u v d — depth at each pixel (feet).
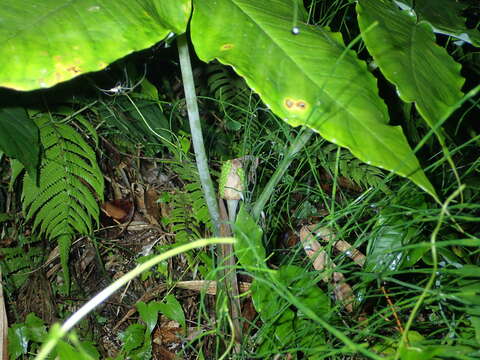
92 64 0.98
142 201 2.73
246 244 1.72
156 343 2.35
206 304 2.43
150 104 2.58
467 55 2.53
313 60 1.20
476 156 2.67
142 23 1.07
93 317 2.39
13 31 0.96
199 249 2.49
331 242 1.87
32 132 1.86
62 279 2.41
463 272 1.57
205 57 1.16
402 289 2.24
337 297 2.04
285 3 1.40
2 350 1.75
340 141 1.08
